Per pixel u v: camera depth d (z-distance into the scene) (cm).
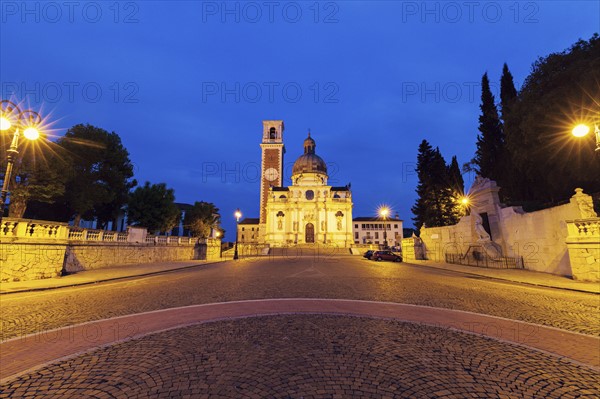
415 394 367
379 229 9988
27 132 1148
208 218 6806
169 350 516
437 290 1207
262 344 545
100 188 3244
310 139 8638
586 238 1474
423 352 510
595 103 1789
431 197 4109
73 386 386
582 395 368
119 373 424
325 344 546
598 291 1164
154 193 4256
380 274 1836
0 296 1091
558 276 1705
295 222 7431
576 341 579
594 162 1911
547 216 1895
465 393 370
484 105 3934
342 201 7594
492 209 2500
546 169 2334
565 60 2152
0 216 1154
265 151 8500
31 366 452
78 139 3108
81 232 2153
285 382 396
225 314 782
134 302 960
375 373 425
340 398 356
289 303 929
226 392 369
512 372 435
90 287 1328
